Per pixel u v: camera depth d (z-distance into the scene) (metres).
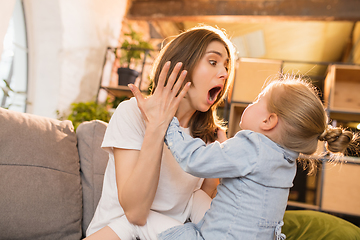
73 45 2.56
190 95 0.94
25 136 0.97
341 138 0.87
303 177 2.85
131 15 3.67
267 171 0.80
